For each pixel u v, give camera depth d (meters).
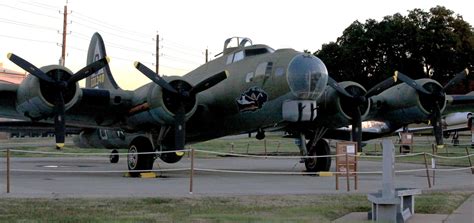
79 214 9.35
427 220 9.44
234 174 19.89
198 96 18.69
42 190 13.02
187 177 18.16
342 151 17.00
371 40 51.09
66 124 19.91
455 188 14.83
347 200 11.73
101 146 24.89
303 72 16.80
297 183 16.02
